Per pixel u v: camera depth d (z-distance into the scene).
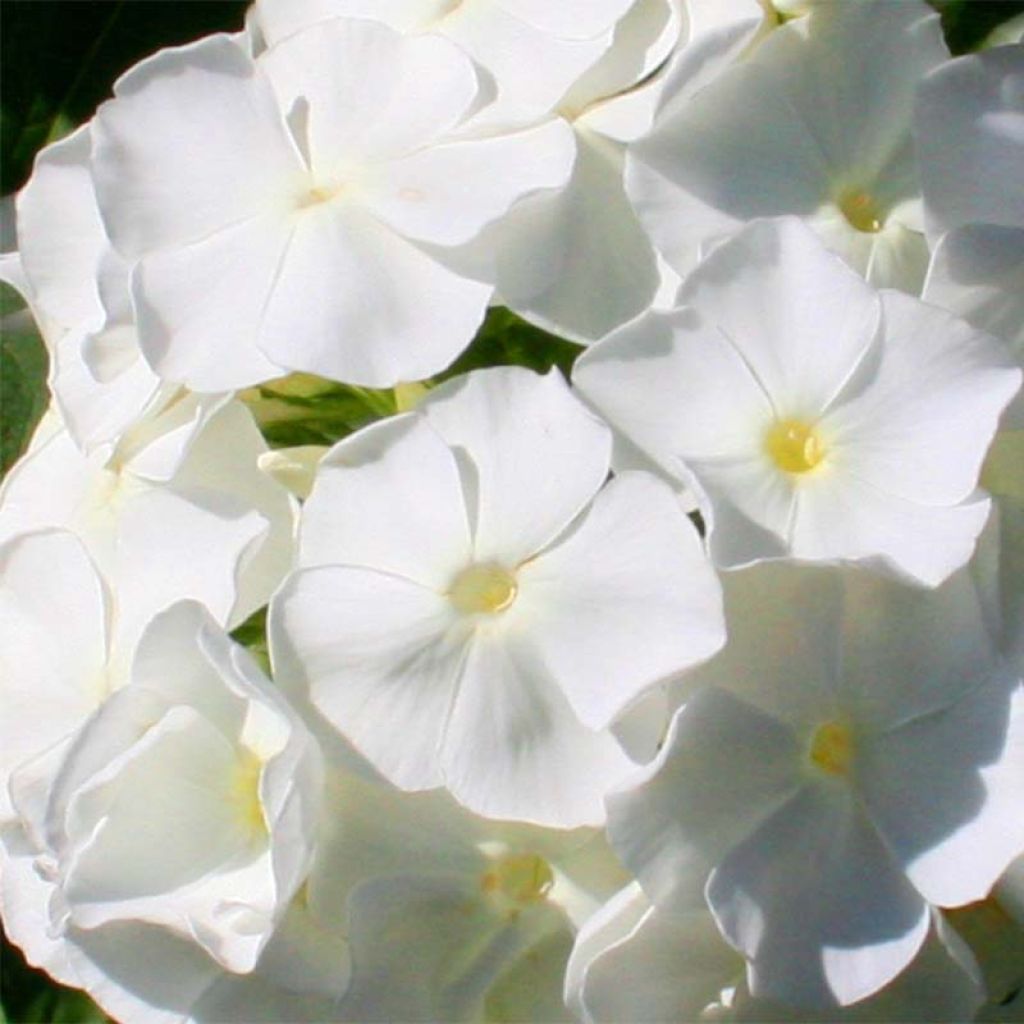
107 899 0.30
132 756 0.30
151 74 0.32
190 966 0.31
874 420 0.30
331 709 0.30
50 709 0.32
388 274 0.31
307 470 0.31
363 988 0.30
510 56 0.32
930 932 0.30
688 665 0.29
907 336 0.30
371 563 0.30
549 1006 0.31
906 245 0.32
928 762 0.30
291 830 0.29
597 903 0.30
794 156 0.32
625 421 0.30
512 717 0.30
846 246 0.31
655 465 0.30
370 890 0.30
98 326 0.32
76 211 0.33
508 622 0.30
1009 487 0.31
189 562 0.31
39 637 0.32
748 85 0.32
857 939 0.30
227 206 0.31
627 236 0.31
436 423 0.30
